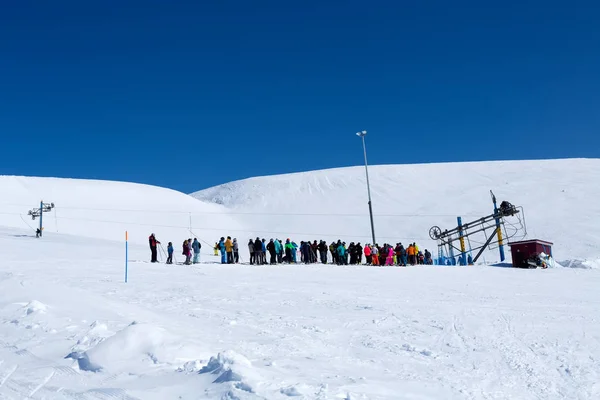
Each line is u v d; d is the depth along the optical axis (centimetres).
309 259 3156
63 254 2916
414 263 3162
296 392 558
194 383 598
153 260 2764
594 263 2972
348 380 666
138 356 699
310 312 1276
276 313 1244
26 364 687
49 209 4462
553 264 2986
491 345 953
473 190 7350
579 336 1036
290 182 9150
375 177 8612
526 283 2072
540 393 680
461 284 2012
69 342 782
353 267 2725
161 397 565
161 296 1472
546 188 6844
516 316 1261
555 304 1477
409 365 801
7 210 5653
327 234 6388
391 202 7431
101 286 1656
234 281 1964
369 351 887
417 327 1114
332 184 8638
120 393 577
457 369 788
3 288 1145
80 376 641
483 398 647
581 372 777
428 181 8144
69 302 1065
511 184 7288
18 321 893
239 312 1234
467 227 3869
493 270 2642
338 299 1529
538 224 5572
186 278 2012
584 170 7469
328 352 861
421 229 6200
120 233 5866
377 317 1226
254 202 8431
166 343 732
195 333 925
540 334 1052
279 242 2994
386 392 629
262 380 588
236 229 6788
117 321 934
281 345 880
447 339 1000
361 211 7188
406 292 1734
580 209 5834
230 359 638
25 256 2673
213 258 3638
